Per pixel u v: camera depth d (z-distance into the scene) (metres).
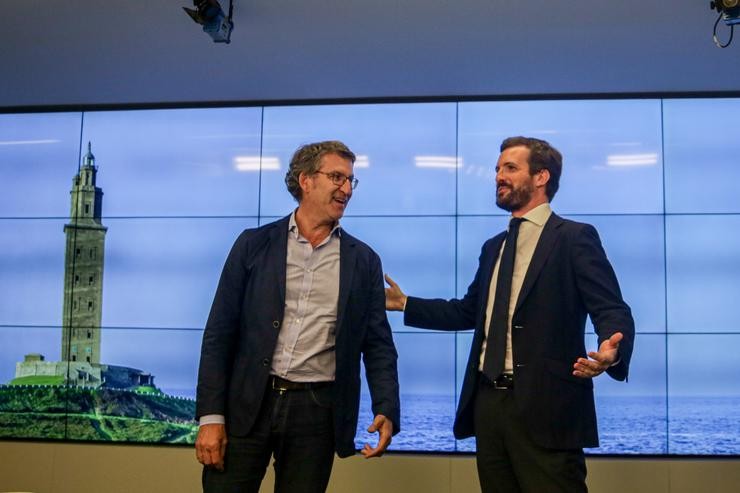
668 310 3.87
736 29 3.11
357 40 3.30
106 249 4.21
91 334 4.16
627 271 3.90
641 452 3.79
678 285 3.89
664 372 3.83
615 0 2.88
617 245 3.93
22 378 4.16
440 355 3.94
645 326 3.87
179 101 4.20
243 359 1.90
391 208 4.06
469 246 4.01
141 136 4.26
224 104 4.21
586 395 2.04
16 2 2.99
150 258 4.18
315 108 4.16
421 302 2.47
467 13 3.01
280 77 3.79
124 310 4.16
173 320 4.12
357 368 1.98
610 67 3.60
